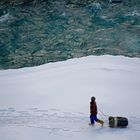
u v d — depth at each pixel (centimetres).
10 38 5400
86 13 6022
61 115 2820
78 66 4031
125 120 2569
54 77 3716
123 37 5269
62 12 6062
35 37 5394
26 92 3397
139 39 5197
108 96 3159
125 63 4144
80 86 3381
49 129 2566
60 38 5322
